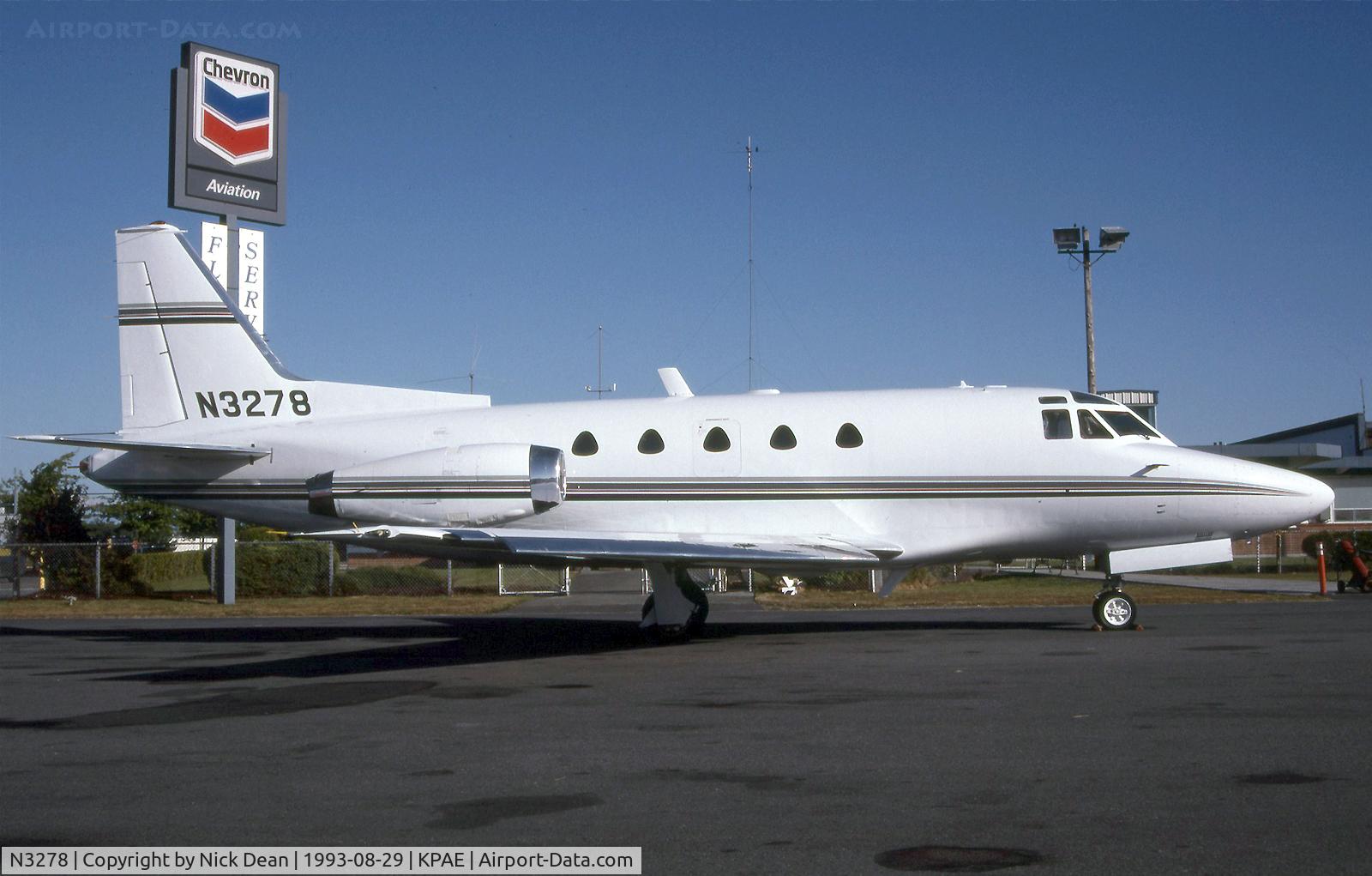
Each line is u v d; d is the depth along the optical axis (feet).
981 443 52.47
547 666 43.27
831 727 29.14
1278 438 218.59
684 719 30.86
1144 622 55.26
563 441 55.67
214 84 83.51
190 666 45.21
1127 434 52.80
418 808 21.98
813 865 18.22
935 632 52.60
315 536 42.98
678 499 54.34
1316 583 92.79
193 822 21.30
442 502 52.65
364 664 44.93
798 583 87.25
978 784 22.93
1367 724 28.12
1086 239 108.06
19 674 43.34
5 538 110.32
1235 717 29.19
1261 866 17.78
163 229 61.00
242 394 60.03
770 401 55.01
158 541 118.83
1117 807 21.11
